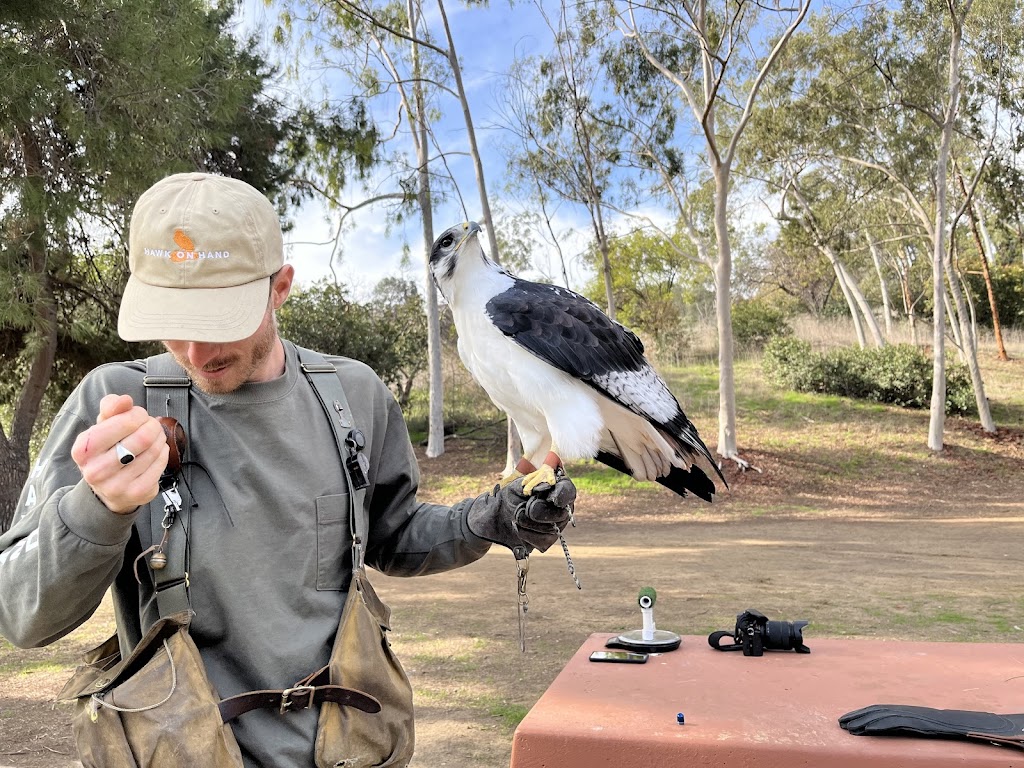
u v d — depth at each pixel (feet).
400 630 21.18
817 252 109.09
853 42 64.75
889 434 66.59
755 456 62.23
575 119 67.10
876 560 31.45
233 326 4.44
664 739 6.68
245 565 4.80
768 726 6.91
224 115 36.94
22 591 4.06
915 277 120.37
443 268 8.83
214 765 4.29
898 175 69.05
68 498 3.95
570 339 8.43
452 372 77.25
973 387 72.74
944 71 66.13
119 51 30.45
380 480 6.01
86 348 46.32
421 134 65.31
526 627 20.85
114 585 4.89
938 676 8.26
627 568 30.07
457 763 12.64
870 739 6.54
